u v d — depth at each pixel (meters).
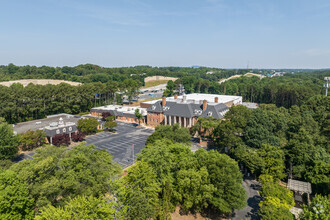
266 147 53.19
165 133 58.97
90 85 137.62
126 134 90.88
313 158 50.34
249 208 44.09
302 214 33.69
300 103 132.00
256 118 66.19
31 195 31.06
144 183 35.97
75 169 34.31
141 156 44.47
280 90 144.75
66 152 38.59
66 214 23.05
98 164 36.50
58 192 33.16
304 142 54.41
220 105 96.06
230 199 38.12
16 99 101.50
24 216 30.31
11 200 27.94
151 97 196.12
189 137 59.16
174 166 44.25
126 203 33.31
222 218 41.75
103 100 152.75
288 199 39.56
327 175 46.06
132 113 114.44
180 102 100.38
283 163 54.38
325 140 60.94
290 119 80.31
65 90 122.31
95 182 34.22
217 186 39.16
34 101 109.12
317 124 68.50
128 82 161.38
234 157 60.03
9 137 59.16
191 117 89.38
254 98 173.62
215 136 65.38
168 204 35.62
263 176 45.44
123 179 36.59
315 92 143.12
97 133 92.44
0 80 176.75
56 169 35.38
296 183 47.78
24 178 30.55
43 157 35.91
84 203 25.06
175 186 40.97
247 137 61.03
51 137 74.31
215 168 40.09
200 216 42.66
